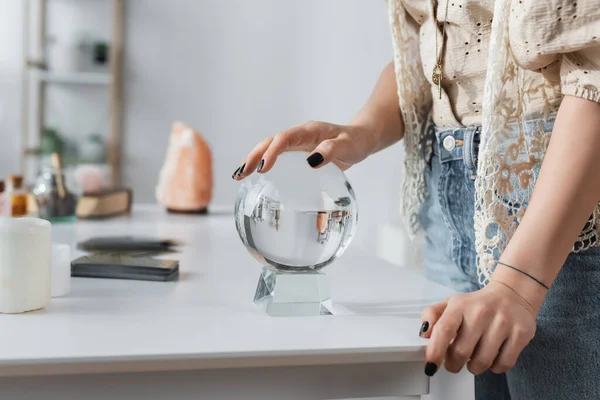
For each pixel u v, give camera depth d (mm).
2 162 3549
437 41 848
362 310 781
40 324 673
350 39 2352
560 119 652
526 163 760
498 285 630
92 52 3443
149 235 1372
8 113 3533
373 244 1859
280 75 3494
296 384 628
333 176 738
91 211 1610
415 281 972
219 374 611
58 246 841
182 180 1758
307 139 812
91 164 3410
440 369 687
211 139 3537
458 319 604
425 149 990
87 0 3494
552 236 624
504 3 699
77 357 564
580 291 727
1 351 575
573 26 631
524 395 786
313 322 711
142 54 3494
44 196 1539
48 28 3492
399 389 652
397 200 1695
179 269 1019
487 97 726
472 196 853
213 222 1628
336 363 617
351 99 2338
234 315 734
